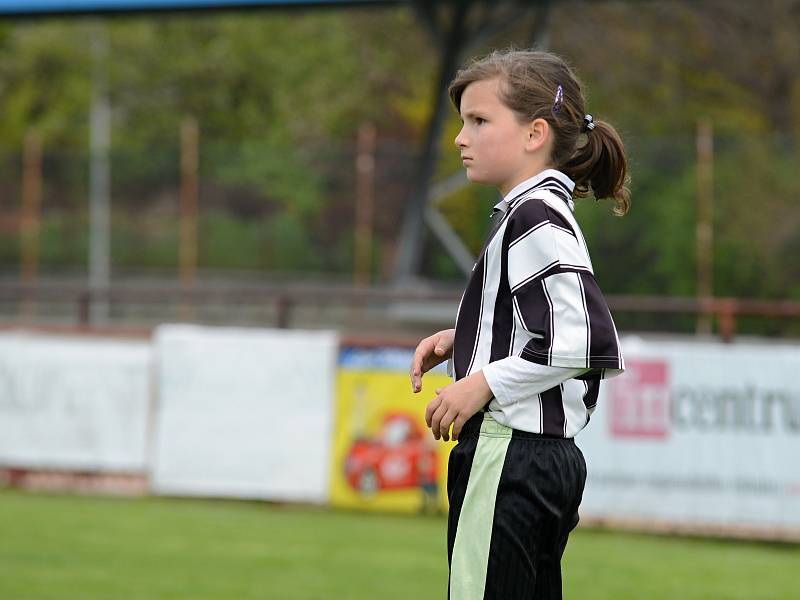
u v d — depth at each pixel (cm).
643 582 2420
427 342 1048
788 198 5653
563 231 925
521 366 908
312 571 2430
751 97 9162
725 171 5688
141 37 10481
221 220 6247
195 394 3441
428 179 5975
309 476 3353
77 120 10419
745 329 5319
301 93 10438
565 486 934
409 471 3284
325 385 3356
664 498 3098
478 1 5925
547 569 954
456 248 6112
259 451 3388
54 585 2194
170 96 10531
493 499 927
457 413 916
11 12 5453
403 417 3297
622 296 5716
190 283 6225
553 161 977
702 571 2578
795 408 3027
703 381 3083
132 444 3484
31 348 3562
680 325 5341
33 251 6319
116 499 3419
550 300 912
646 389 3112
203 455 3425
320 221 6222
